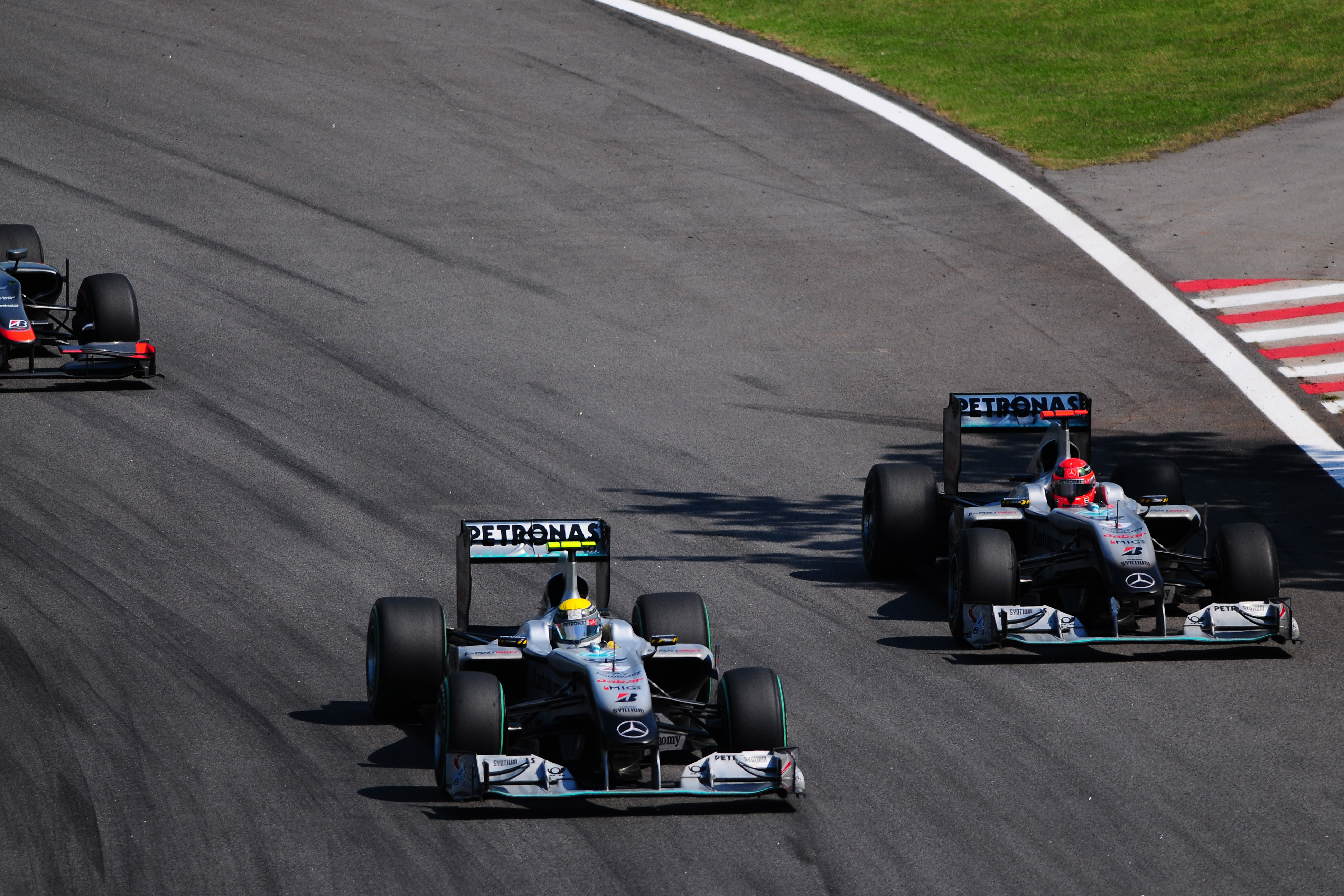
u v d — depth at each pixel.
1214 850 33.03
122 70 120.00
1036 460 52.88
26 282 74.25
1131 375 77.75
